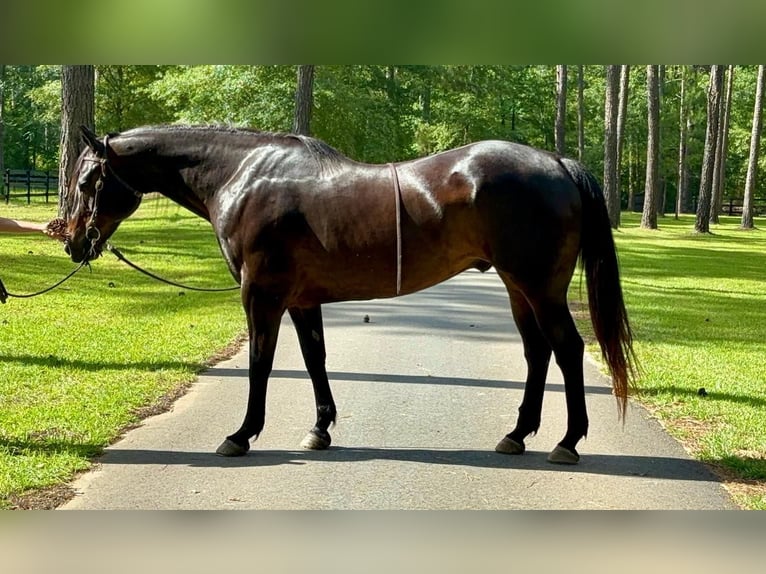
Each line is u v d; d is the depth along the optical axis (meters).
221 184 5.91
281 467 5.61
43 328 9.86
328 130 30.44
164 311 11.61
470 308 13.19
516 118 54.94
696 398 7.47
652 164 37.00
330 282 5.73
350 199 5.57
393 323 11.58
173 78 30.58
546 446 6.14
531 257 5.38
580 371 5.59
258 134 5.98
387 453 5.95
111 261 16.98
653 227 37.09
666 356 9.55
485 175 5.38
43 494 4.98
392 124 35.50
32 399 6.89
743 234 35.97
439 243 5.50
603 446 6.15
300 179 5.67
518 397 7.58
